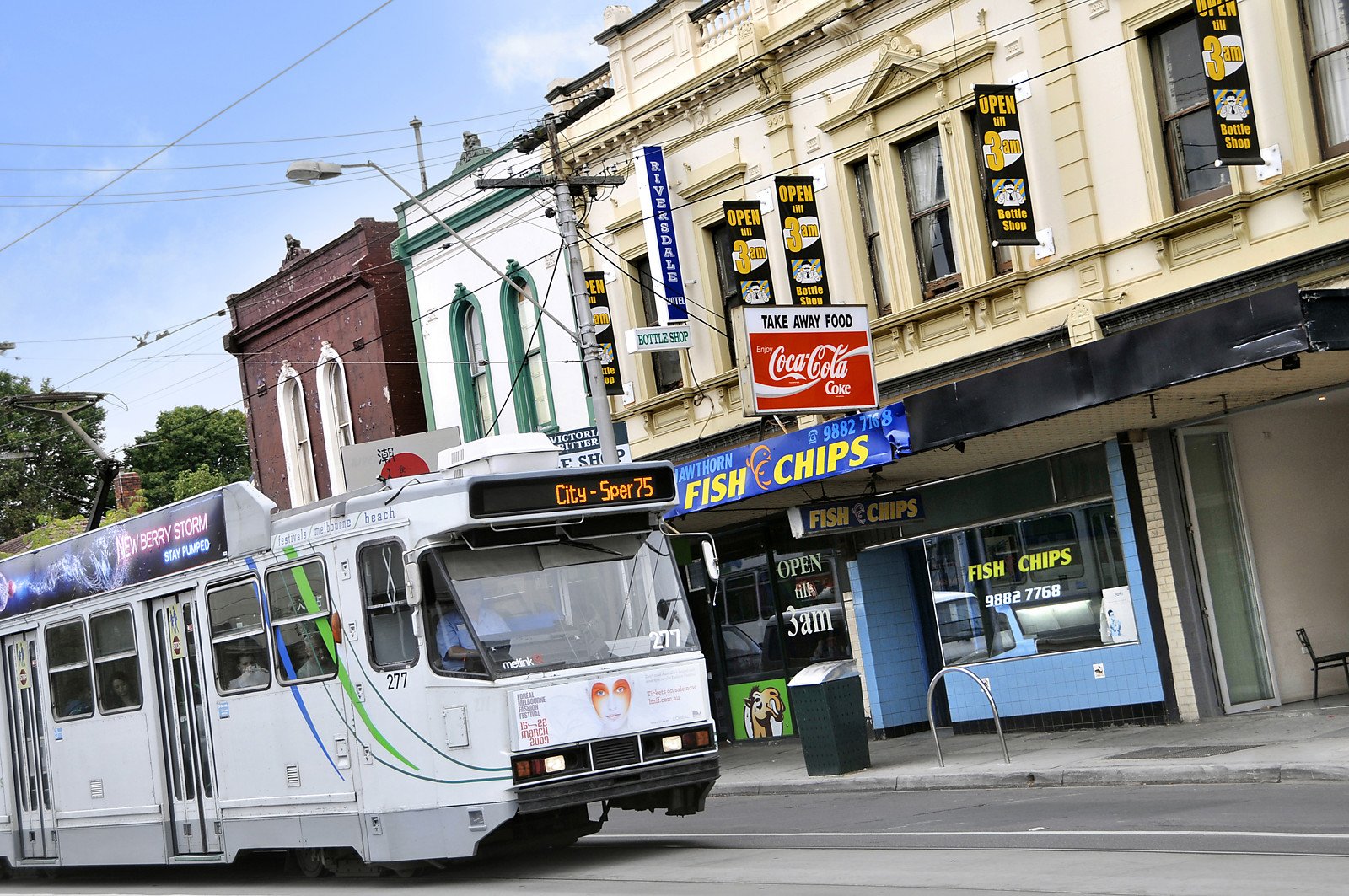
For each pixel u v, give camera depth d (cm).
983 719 2314
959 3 2275
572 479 1413
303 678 1510
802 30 2512
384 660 1416
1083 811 1422
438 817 1357
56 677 1928
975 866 1147
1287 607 2083
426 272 3516
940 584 2392
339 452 3881
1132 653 2083
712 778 1419
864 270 2477
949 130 2305
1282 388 1914
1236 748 1667
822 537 2569
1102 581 2142
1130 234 2039
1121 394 1731
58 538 3978
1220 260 1941
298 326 3988
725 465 2328
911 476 2319
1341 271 1792
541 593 1391
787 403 2138
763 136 2628
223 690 1623
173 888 1769
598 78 3014
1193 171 2008
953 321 2314
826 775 2034
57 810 1911
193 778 1673
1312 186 1816
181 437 6675
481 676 1335
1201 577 2034
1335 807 1252
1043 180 2164
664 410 2886
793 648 2683
